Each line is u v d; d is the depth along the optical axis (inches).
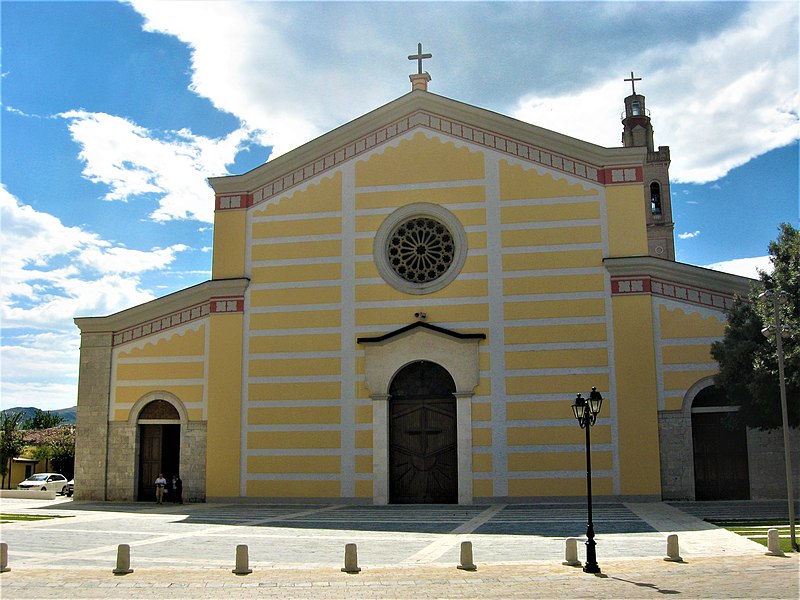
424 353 1358.3
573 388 1312.7
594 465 1286.9
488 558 748.0
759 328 1123.9
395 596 579.2
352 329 1396.4
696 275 1309.1
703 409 1282.0
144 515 1201.4
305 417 1382.9
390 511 1214.3
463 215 1400.1
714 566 689.0
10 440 2851.9
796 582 615.2
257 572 681.6
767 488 1254.9
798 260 1095.6
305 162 1473.9
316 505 1333.7
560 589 600.1
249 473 1382.9
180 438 1430.9
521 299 1354.6
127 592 602.5
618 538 866.8
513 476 1302.9
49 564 740.7
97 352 1494.8
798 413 1093.1
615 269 1332.4
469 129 1428.4
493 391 1330.0
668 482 1270.9
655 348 1305.4
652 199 2475.4
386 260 1409.9
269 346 1418.6
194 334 1456.7
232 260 1465.3
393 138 1450.5
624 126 2561.5
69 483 2079.2
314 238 1444.4
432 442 1352.1
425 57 1530.5
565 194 1376.7
